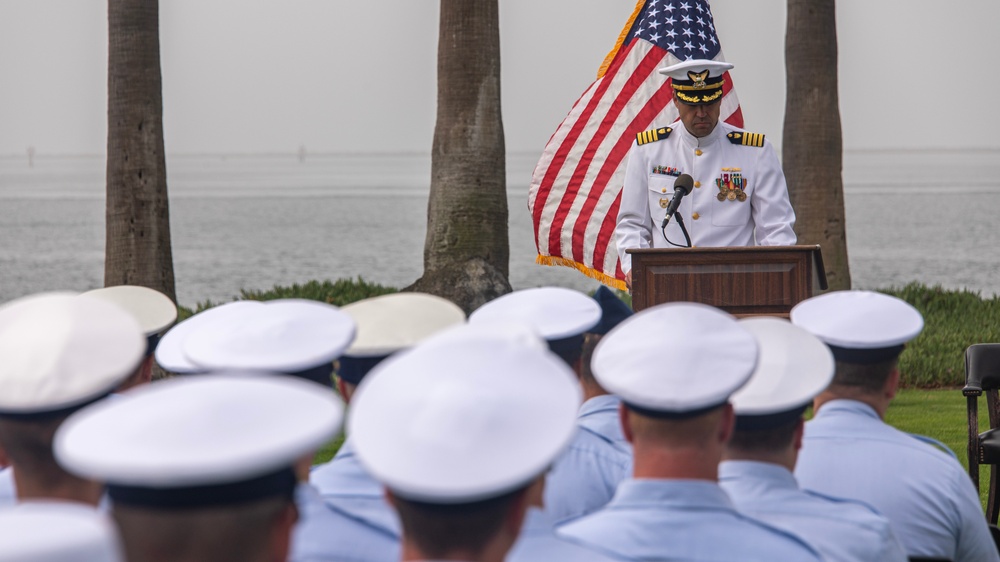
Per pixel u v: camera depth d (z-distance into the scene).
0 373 4.22
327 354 4.74
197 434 2.85
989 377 10.61
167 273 19.28
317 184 185.75
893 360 5.84
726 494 4.39
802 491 5.17
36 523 2.35
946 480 5.82
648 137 12.23
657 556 4.23
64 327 4.34
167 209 19.38
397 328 5.28
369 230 83.62
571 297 6.20
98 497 4.41
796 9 21.14
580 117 15.72
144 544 2.85
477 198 19.38
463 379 3.25
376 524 4.69
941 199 114.38
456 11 19.23
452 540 3.11
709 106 11.83
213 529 2.85
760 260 9.58
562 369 3.32
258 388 3.01
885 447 5.80
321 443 2.90
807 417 14.36
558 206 15.77
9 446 4.25
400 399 3.23
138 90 18.92
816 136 21.11
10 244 71.25
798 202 21.28
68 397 4.19
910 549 5.72
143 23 18.89
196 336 4.90
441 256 19.44
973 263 57.19
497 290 19.17
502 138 19.61
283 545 3.06
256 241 74.62
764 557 4.23
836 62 21.23
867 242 69.69
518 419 3.16
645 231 12.16
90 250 67.19
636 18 15.61
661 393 4.22
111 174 19.08
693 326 4.40
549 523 4.17
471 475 3.05
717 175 11.97
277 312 4.91
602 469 6.16
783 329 5.05
